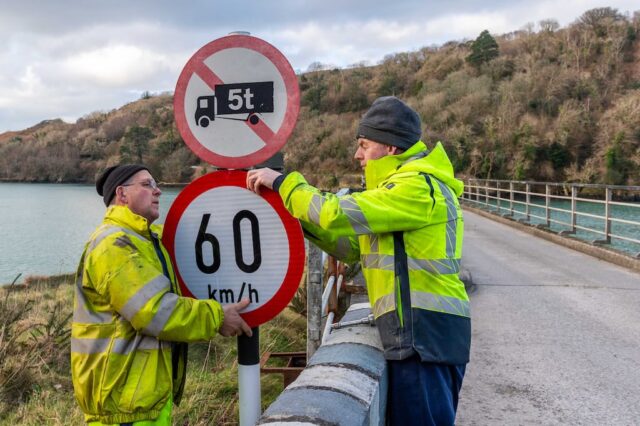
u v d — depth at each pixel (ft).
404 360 6.66
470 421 11.02
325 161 219.20
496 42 301.84
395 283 6.64
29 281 46.73
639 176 151.84
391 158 6.98
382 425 6.63
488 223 57.00
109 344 6.43
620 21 257.55
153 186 7.32
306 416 5.15
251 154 6.87
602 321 18.42
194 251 7.05
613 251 31.22
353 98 318.65
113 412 6.41
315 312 12.76
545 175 167.12
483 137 185.78
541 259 32.22
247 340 7.01
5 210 153.38
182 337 6.30
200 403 13.80
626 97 179.01
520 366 14.15
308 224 7.80
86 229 108.58
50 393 15.69
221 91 6.88
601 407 11.64
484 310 20.03
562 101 192.34
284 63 6.71
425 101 230.89
